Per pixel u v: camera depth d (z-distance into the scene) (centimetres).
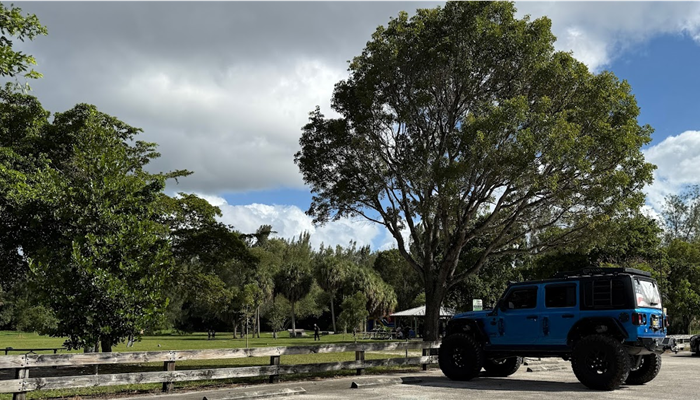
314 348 1455
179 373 1194
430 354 1823
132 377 1119
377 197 2173
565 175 1855
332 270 6812
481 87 1981
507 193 1952
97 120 2230
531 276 4444
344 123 2180
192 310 7631
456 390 1170
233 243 2386
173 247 2308
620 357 1128
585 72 1886
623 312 1178
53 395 1135
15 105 2156
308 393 1141
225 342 4584
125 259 1244
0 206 1680
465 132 1762
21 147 2055
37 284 1209
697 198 5816
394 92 2039
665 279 3766
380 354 2717
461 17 1898
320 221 2362
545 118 1723
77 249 1187
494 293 4950
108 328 1217
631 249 3828
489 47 1880
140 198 1400
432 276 2178
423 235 2358
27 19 1105
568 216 2119
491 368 1534
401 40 2011
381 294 6706
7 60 1062
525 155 1683
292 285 6731
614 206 1911
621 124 1912
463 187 1864
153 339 5428
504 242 2219
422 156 1908
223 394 1101
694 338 2508
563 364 1842
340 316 5216
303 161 2272
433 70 1919
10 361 961
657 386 1228
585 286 1246
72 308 1207
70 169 2111
